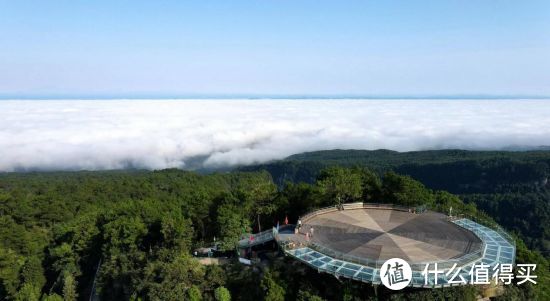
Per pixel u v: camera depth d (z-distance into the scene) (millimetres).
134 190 174750
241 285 61500
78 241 91562
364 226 68062
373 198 88188
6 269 94188
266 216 86688
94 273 88688
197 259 68250
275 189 91750
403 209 77750
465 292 50125
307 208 84688
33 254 108062
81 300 83312
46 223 140625
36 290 89062
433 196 94312
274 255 64500
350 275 49906
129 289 70062
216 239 77500
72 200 157125
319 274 56531
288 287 56125
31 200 149125
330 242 61094
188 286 62781
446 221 70875
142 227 78875
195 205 87500
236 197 84250
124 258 74438
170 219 74688
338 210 78250
